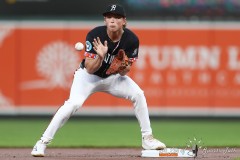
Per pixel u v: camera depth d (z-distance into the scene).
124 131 48.66
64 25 54.22
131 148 38.22
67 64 54.38
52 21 54.25
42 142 31.39
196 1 54.06
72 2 54.09
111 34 30.33
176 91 54.25
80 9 54.06
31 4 54.28
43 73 54.50
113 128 50.47
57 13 54.22
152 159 30.95
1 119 54.84
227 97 54.38
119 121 54.44
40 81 54.62
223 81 54.31
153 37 54.03
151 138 32.16
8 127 50.94
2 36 54.50
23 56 54.50
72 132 47.88
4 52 54.47
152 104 54.22
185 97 54.28
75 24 54.19
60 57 54.38
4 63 54.50
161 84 54.16
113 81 31.56
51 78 54.53
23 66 54.56
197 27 54.16
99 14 54.06
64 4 54.16
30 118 54.88
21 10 54.31
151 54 54.06
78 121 54.44
